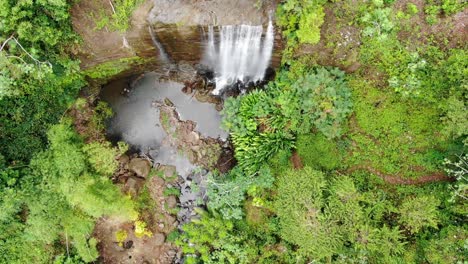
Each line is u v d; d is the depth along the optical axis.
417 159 11.80
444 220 11.14
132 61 13.37
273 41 12.30
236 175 13.29
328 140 12.30
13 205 11.53
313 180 11.43
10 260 12.75
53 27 10.78
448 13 10.76
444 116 11.11
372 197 11.57
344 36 11.28
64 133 12.04
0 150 12.39
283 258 12.88
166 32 12.18
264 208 13.18
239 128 13.20
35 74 11.49
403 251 11.06
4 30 9.89
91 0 11.42
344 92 11.64
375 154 12.15
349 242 11.48
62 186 11.32
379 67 11.44
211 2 11.85
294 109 12.17
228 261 13.11
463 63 10.31
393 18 10.95
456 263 10.17
